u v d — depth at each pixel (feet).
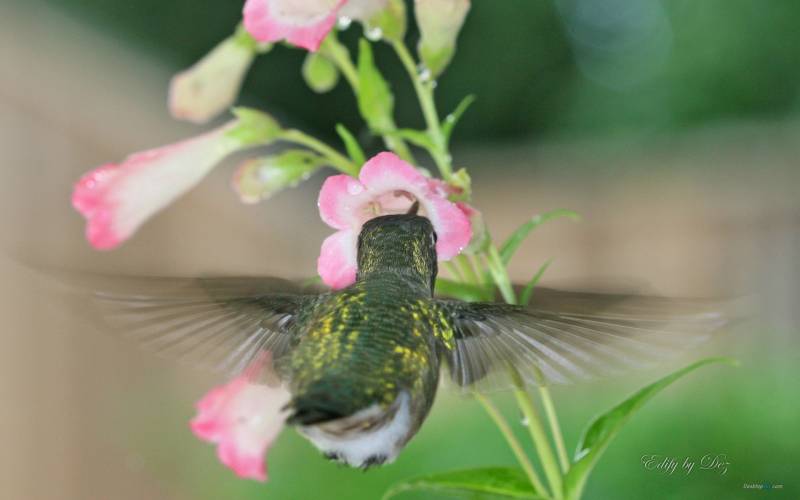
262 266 10.68
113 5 12.67
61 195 7.75
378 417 4.26
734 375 8.73
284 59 13.99
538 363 4.32
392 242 4.34
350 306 4.32
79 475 7.37
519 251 12.60
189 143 4.54
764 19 13.00
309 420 4.24
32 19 7.69
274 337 4.35
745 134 12.07
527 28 14.48
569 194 12.60
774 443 6.89
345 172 4.54
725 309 4.28
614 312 4.29
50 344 7.22
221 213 9.79
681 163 12.16
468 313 4.34
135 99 8.96
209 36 13.46
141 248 8.54
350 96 14.28
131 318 4.32
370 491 6.86
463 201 4.41
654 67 13.58
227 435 4.55
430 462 7.14
